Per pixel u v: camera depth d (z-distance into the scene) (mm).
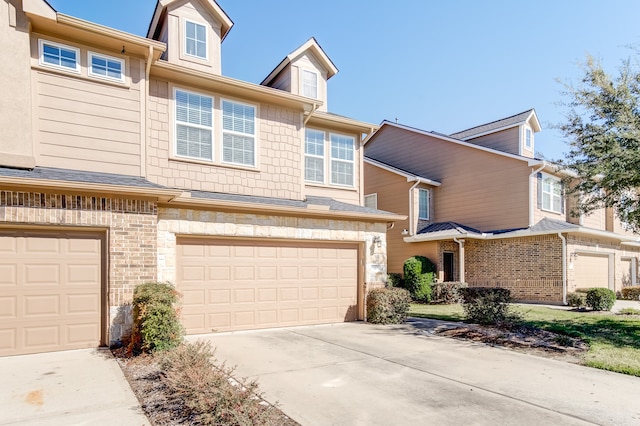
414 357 7371
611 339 8930
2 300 6836
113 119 8766
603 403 5109
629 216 10094
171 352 6035
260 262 10031
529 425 4418
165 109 10016
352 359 7164
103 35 8453
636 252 23391
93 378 5801
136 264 7738
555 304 16266
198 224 9078
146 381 5688
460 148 20641
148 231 7918
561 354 7688
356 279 11648
